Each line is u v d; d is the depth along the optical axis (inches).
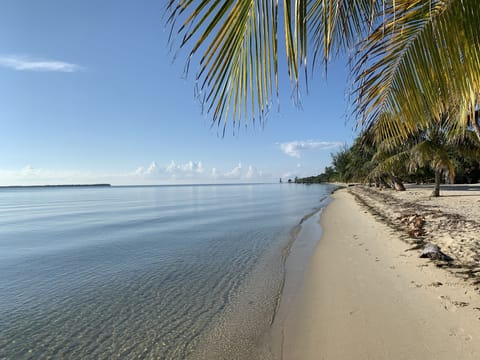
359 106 103.1
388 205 728.3
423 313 162.7
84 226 777.6
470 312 156.5
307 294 220.8
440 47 89.7
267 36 55.1
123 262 381.1
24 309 236.5
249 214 928.9
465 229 341.7
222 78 58.0
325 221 613.3
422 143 650.8
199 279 291.3
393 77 101.3
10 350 175.6
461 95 92.2
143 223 801.6
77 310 231.1
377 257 284.2
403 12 85.8
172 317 207.6
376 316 167.9
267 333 171.9
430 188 1332.4
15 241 572.1
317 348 148.1
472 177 1776.6
